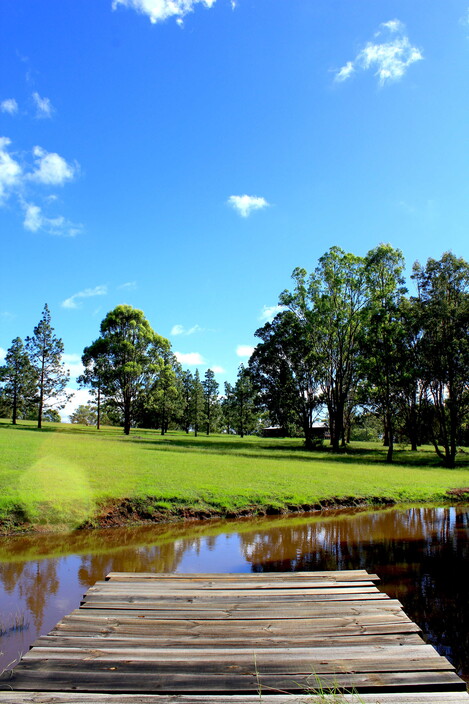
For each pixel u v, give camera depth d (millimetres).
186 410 67000
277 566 9547
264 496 16672
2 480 14922
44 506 13133
